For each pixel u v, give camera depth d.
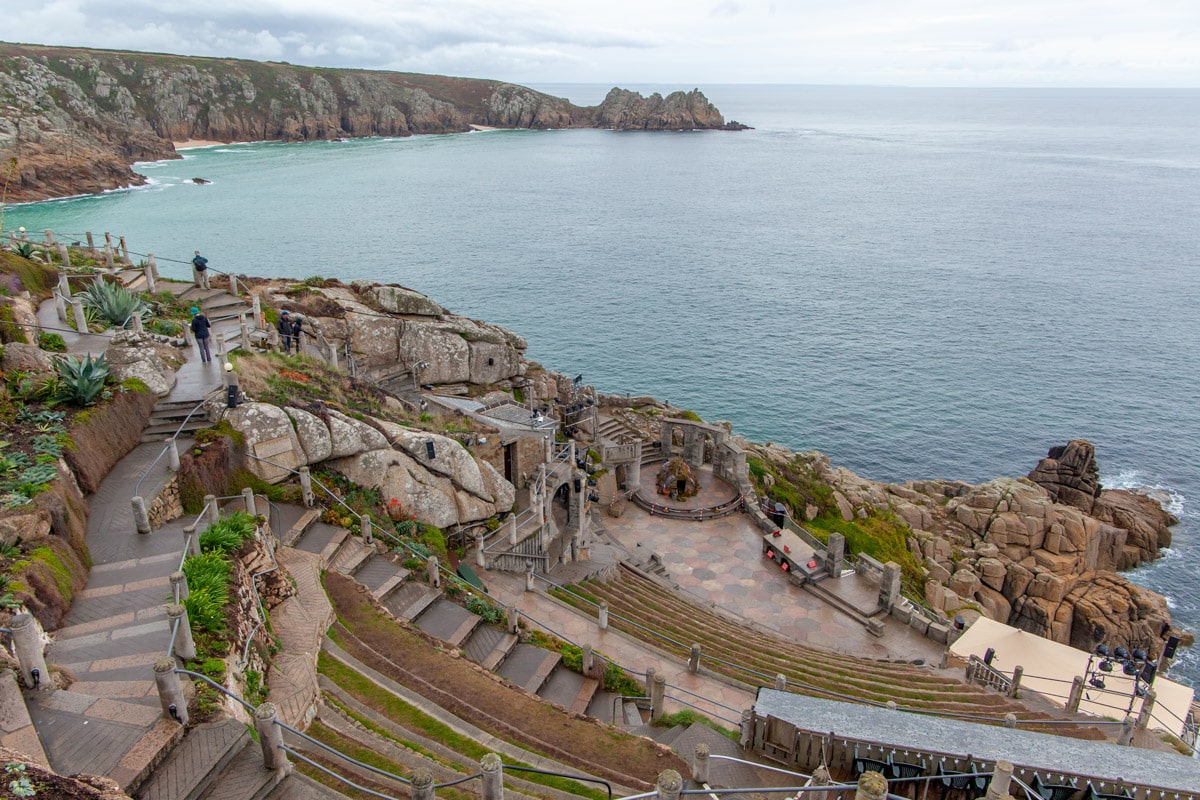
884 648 30.56
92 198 131.50
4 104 136.25
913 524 50.22
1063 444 63.06
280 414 24.80
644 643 24.52
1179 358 79.38
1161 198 174.88
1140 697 26.91
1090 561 49.84
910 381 73.81
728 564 35.78
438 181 178.38
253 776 11.95
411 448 27.88
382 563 23.48
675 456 45.00
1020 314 92.25
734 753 16.84
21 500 16.62
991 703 25.02
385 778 13.37
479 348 44.09
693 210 156.88
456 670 18.86
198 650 14.05
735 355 78.56
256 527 19.44
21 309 26.83
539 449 34.66
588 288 99.19
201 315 27.69
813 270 111.19
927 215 155.12
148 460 21.98
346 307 41.56
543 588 27.41
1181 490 58.00
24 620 12.23
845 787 10.92
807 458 52.69
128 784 10.98
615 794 14.73
